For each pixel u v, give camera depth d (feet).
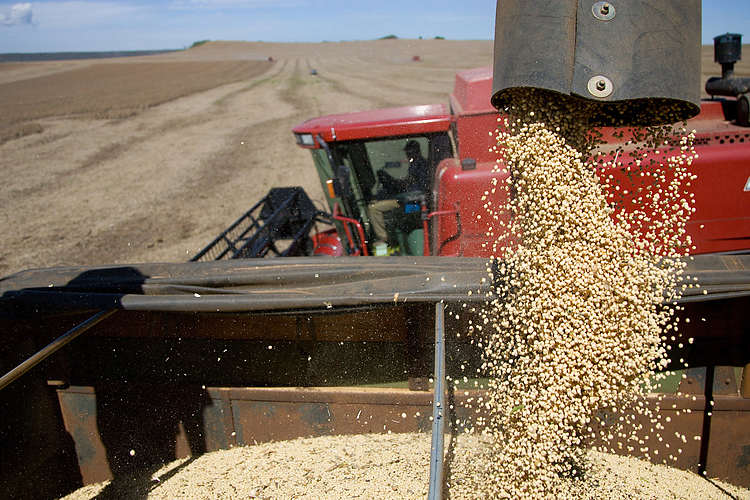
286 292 10.32
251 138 62.85
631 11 7.67
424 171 15.96
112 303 10.34
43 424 11.43
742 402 9.97
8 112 89.04
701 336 10.02
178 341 11.38
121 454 11.91
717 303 9.80
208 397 11.45
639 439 10.50
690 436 10.31
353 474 10.28
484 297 9.58
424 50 202.80
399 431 11.12
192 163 53.01
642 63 7.64
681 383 10.28
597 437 10.52
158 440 11.80
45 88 130.62
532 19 7.89
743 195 12.12
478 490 9.17
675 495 9.51
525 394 8.83
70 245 32.07
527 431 8.73
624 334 8.63
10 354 10.78
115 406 11.68
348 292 10.06
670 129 8.86
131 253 30.19
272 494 10.06
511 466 8.84
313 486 10.10
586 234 8.59
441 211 13.12
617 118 9.06
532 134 8.64
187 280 10.71
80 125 76.89
